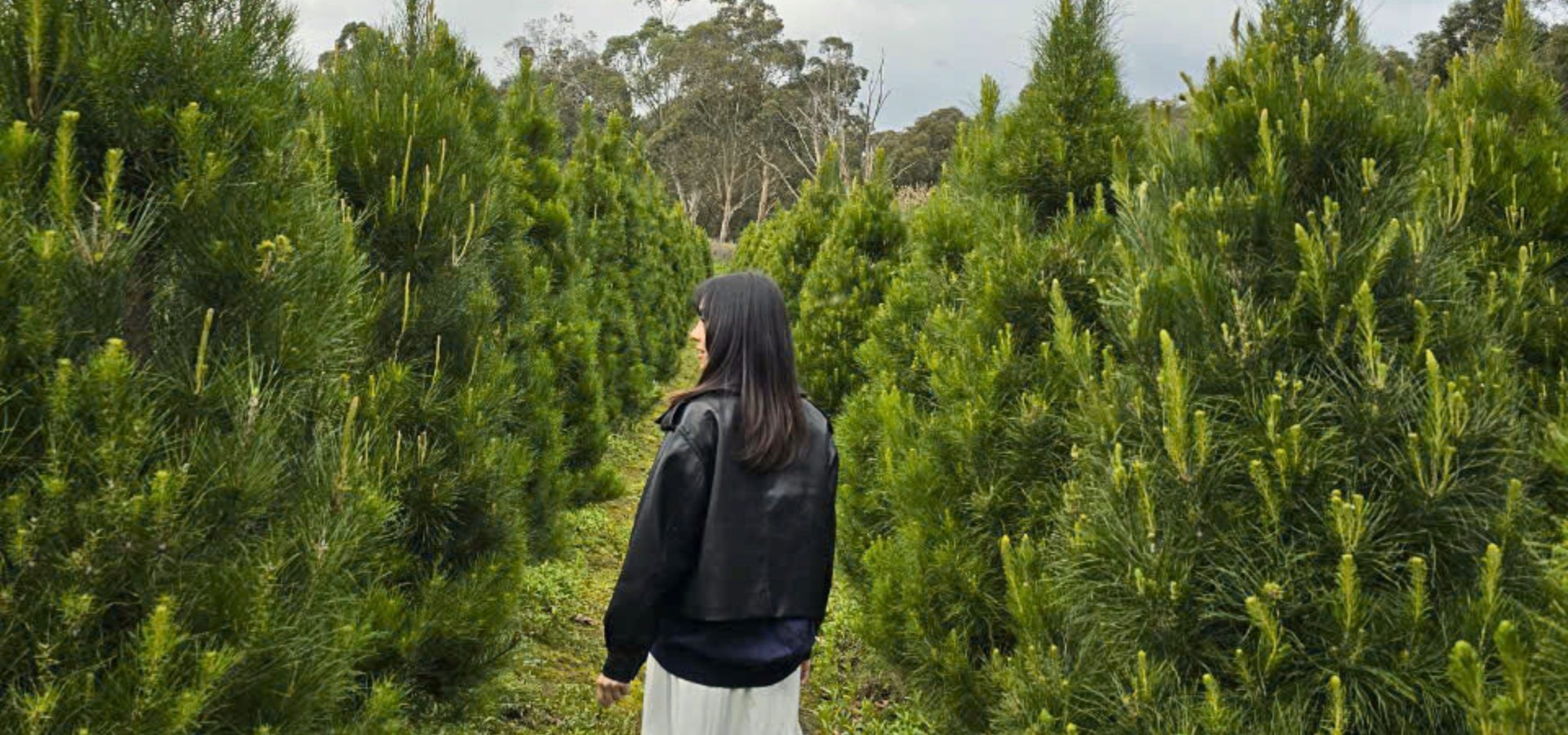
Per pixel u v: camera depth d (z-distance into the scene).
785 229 9.68
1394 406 2.20
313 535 2.17
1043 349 3.74
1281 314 2.34
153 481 1.77
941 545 3.86
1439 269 2.39
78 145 1.96
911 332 5.12
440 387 3.88
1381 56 2.94
